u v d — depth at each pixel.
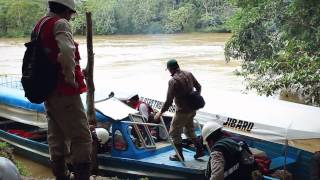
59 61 3.65
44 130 12.61
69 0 3.86
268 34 17.64
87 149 3.95
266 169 8.79
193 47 45.56
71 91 3.78
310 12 14.96
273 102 10.59
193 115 8.72
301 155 9.59
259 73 14.83
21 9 63.50
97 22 67.00
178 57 37.31
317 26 14.81
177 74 8.48
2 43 54.47
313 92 12.19
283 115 9.46
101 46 49.25
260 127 9.22
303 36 14.83
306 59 12.51
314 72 11.97
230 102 10.64
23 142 11.51
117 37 63.09
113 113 9.41
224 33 64.25
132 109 9.73
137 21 69.12
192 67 31.48
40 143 11.00
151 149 9.50
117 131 9.44
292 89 14.30
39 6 64.44
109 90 13.11
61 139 4.18
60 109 3.82
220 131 4.34
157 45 49.12
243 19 17.95
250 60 18.30
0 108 12.77
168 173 8.90
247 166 4.10
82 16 46.75
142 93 12.55
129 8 69.19
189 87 8.49
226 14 64.62
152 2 69.75
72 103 3.82
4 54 41.72
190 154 9.66
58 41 3.65
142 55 39.53
